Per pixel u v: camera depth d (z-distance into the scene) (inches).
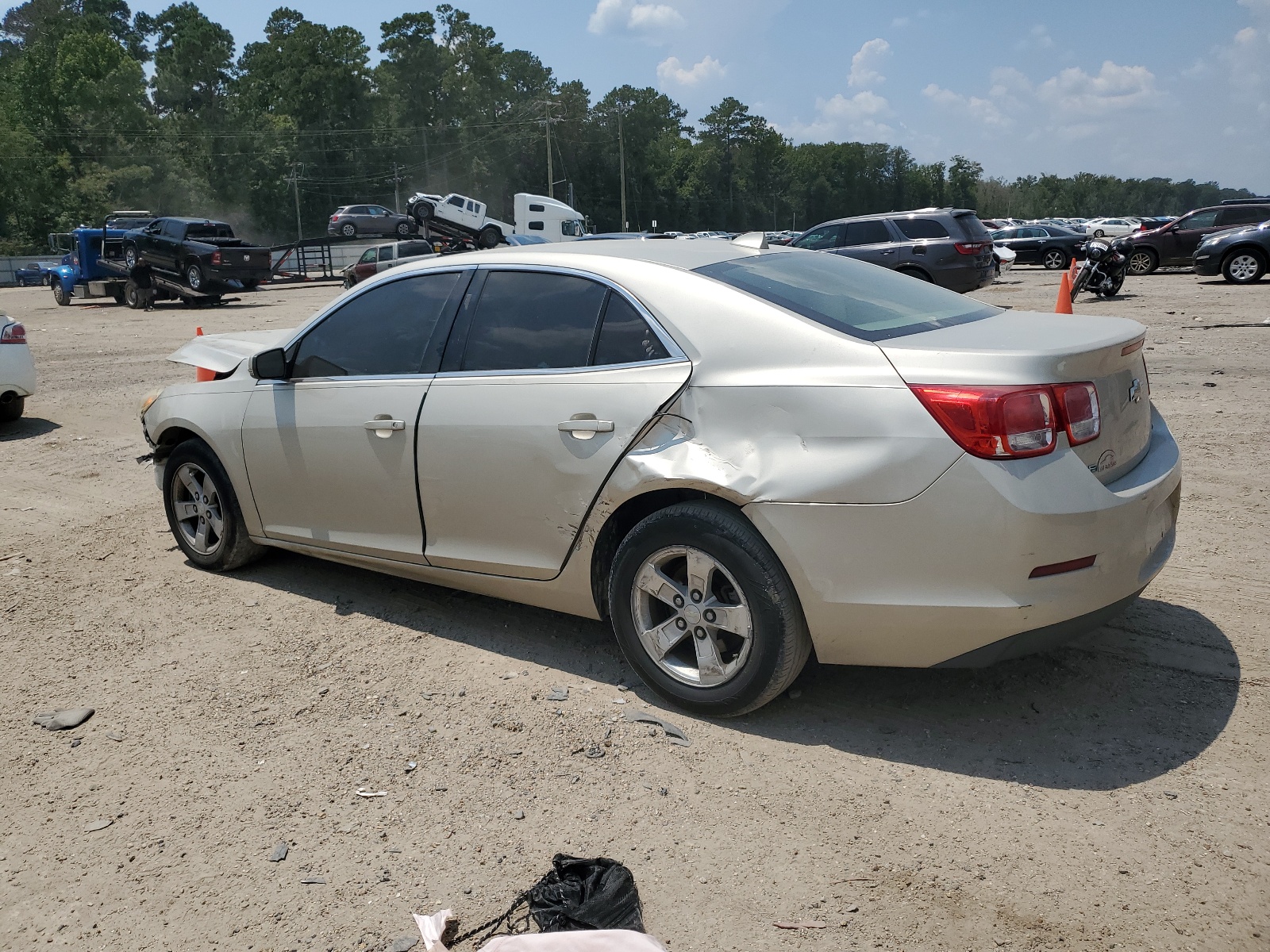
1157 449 140.3
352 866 109.9
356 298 176.2
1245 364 397.4
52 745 138.2
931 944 95.0
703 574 133.6
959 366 118.9
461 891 105.0
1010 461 115.8
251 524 194.5
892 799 119.2
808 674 153.5
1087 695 142.6
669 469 132.6
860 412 122.0
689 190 5201.8
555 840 113.1
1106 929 96.0
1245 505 224.1
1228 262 829.2
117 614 185.6
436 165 4350.4
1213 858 105.8
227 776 129.0
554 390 145.4
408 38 4311.0
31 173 3201.3
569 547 146.1
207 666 162.1
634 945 88.7
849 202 6604.3
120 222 1364.4
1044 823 113.3
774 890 103.4
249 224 3959.2
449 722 141.3
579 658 161.5
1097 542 118.8
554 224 1852.9
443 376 159.3
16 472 307.1
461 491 155.9
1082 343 124.0
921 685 148.1
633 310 142.5
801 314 133.6
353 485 171.2
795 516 124.0
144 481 292.0
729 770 126.8
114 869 110.8
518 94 4719.5
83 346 690.2
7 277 2299.5
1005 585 116.7
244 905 104.1
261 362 176.2
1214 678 145.5
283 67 4205.2
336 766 130.5
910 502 118.6
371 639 171.5
